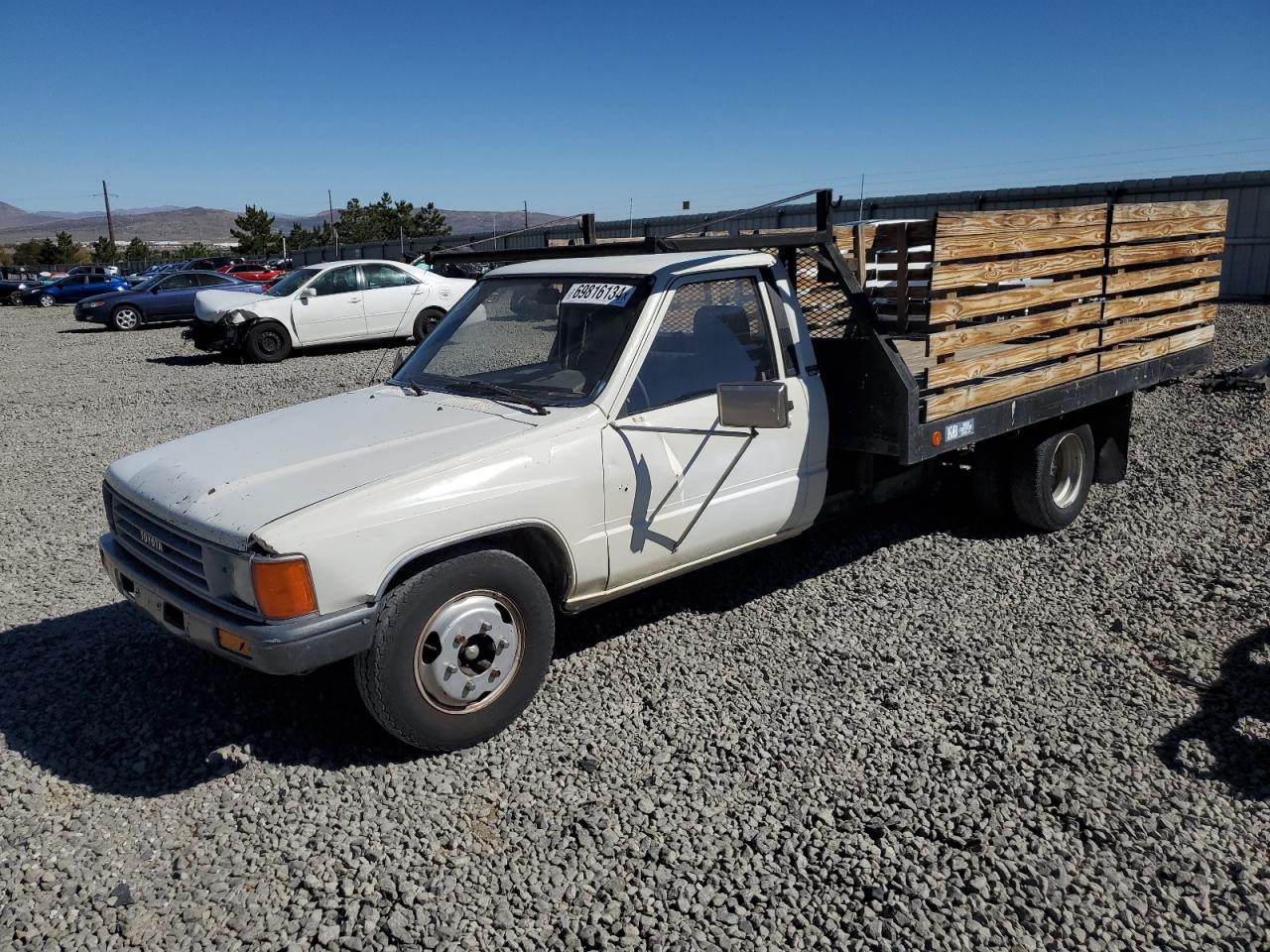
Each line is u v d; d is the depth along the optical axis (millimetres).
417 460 3633
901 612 4965
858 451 5082
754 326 4637
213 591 3430
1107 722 3859
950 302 4699
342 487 3449
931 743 3738
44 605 5363
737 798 3420
